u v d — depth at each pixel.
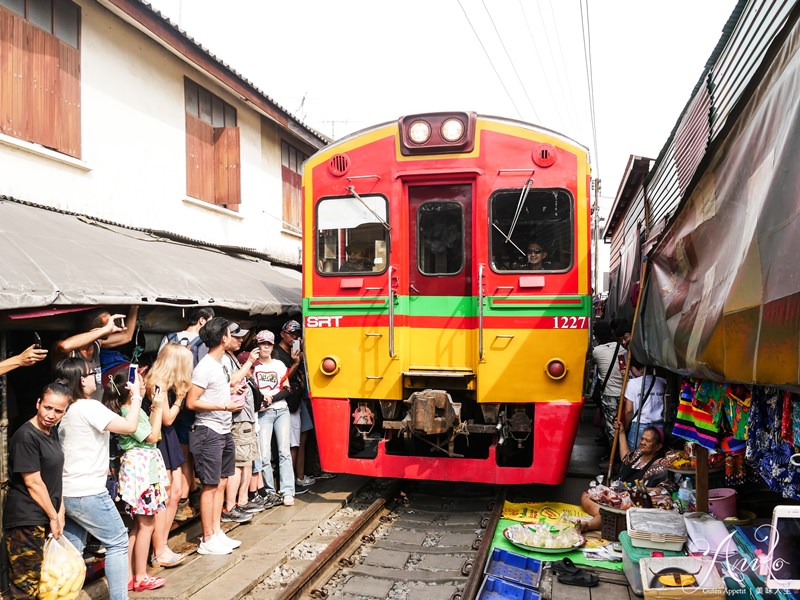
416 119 6.50
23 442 3.73
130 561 4.66
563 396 6.22
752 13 5.27
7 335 4.73
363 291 6.59
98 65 7.88
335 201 6.76
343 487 7.54
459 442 7.34
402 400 6.50
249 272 8.78
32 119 6.85
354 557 5.38
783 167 3.14
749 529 4.59
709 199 4.37
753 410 4.01
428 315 6.56
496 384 6.28
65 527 4.19
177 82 9.54
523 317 6.29
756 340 3.20
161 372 4.88
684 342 4.50
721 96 6.20
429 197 6.61
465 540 5.78
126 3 7.77
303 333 6.79
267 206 12.43
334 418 6.64
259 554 5.37
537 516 6.32
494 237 6.39
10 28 6.59
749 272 3.37
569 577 4.83
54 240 5.50
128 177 8.42
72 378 4.09
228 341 5.51
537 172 6.35
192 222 9.91
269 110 11.56
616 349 7.98
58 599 3.77
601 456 9.12
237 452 6.21
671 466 5.97
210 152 10.49
